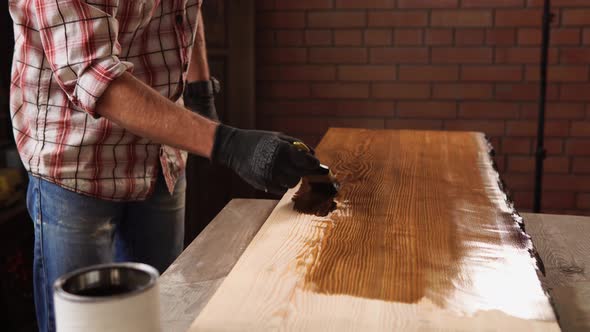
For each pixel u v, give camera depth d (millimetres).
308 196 1591
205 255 1572
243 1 3658
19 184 2525
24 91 1470
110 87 1205
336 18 3779
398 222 1398
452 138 2389
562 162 3762
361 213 1464
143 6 1450
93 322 724
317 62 3846
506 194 1646
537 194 3311
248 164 1231
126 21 1431
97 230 1562
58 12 1207
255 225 1804
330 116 3904
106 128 1472
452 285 1074
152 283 768
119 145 1529
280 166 1235
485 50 3705
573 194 3781
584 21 3582
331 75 3852
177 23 1577
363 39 3787
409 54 3770
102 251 1583
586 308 1350
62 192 1504
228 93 3672
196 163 3268
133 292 742
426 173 1850
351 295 1038
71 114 1459
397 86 3818
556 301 1380
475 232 1335
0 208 2383
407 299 1025
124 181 1557
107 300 723
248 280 1095
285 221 1404
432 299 1024
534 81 3701
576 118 3699
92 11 1213
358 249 1236
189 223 3215
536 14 3617
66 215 1513
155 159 1616
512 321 958
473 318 964
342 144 2264
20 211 2418
